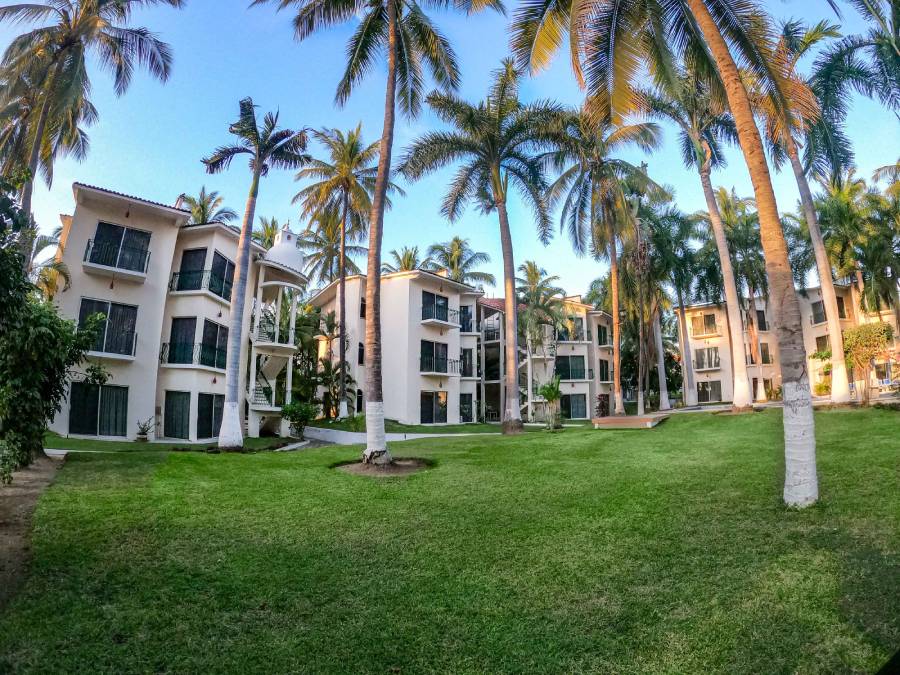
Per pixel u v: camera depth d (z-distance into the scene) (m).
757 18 8.88
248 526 6.75
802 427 6.69
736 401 19.14
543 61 9.93
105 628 4.20
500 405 40.41
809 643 3.82
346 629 4.35
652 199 24.11
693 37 9.72
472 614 4.59
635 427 19.89
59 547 5.65
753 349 40.06
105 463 10.40
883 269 28.61
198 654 3.95
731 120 20.30
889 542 5.21
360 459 12.08
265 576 5.27
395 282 32.91
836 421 14.00
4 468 7.05
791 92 8.96
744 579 4.83
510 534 6.43
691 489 7.80
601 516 6.89
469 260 41.47
